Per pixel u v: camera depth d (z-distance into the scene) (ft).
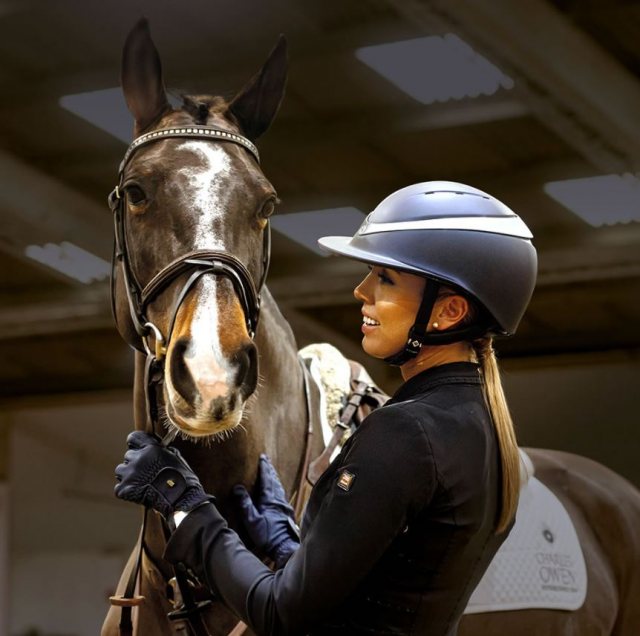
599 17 25.03
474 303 7.03
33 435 46.62
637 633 15.17
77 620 46.60
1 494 45.93
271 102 9.41
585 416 39.65
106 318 38.75
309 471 9.85
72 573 46.73
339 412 10.48
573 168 30.89
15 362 45.37
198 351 7.73
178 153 8.59
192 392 7.64
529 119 28.86
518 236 7.16
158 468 7.43
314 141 30.63
